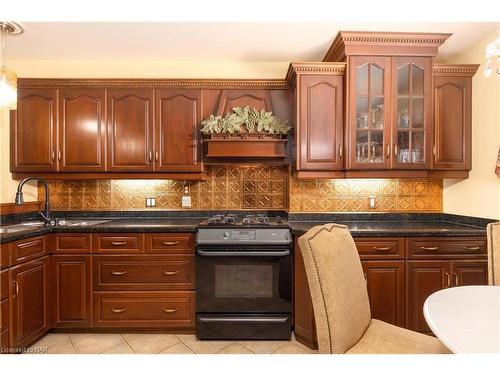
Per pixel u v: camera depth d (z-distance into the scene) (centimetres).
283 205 296
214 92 270
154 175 269
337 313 123
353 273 141
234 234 230
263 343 227
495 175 228
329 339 122
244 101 272
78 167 263
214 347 222
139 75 296
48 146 262
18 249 205
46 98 262
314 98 242
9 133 263
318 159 242
